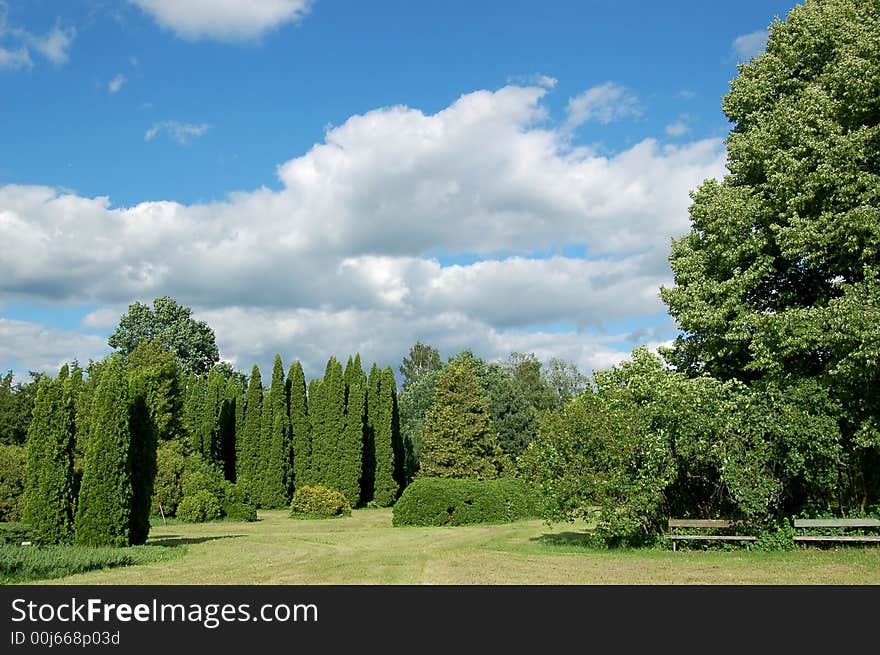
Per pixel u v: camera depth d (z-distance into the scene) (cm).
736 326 1836
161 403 3919
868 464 1747
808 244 1688
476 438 3978
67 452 1759
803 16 1959
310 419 4200
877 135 1619
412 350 8350
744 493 1494
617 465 1608
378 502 4225
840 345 1562
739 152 1991
